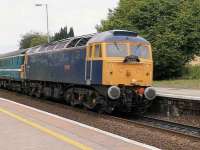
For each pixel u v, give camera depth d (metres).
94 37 30.41
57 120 21.39
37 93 44.47
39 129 18.66
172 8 71.94
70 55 33.44
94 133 17.67
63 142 15.84
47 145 15.33
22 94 50.62
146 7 72.50
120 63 28.94
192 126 25.05
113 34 29.39
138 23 73.00
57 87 38.03
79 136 17.02
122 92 28.80
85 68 30.72
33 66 43.94
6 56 58.59
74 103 34.16
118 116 30.97
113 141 16.02
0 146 15.21
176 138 20.06
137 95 29.25
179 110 29.92
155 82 65.44
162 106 31.62
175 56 68.25
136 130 22.12
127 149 14.68
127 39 29.56
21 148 14.88
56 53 36.66
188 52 71.00
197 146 18.11
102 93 29.19
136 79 29.44
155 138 19.72
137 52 29.70
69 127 19.19
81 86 32.75
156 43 68.50
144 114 32.22
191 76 70.44
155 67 70.31
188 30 69.69
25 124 20.08
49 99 43.34
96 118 26.98
